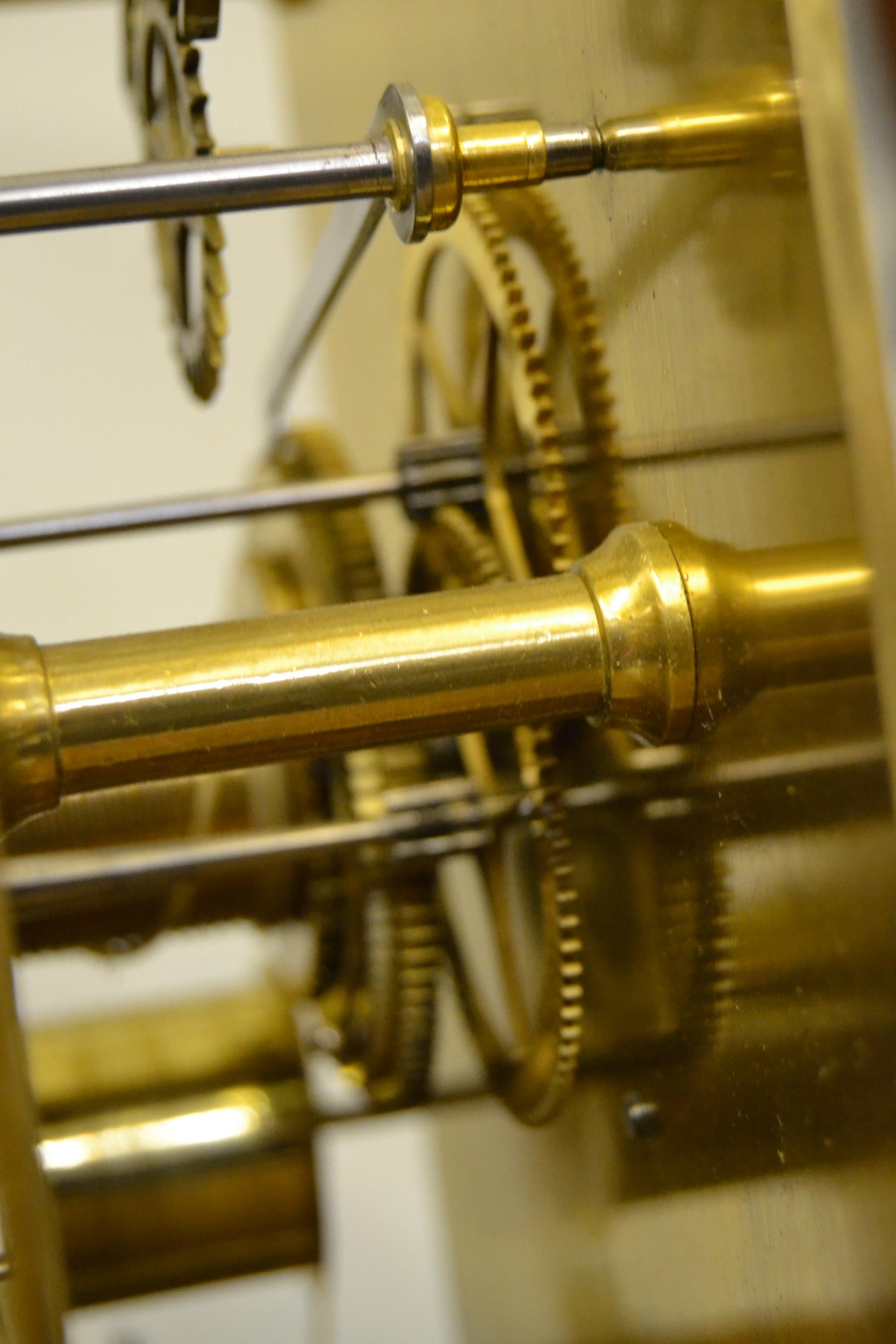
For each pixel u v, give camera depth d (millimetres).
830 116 199
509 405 257
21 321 638
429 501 270
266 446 396
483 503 266
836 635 204
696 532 221
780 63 204
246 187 216
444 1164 450
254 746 217
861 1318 211
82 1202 319
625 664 219
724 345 214
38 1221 212
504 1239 379
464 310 267
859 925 206
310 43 412
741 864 221
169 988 633
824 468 203
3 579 631
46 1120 327
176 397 649
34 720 213
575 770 254
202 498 276
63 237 641
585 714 223
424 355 283
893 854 201
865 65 197
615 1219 274
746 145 208
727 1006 226
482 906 296
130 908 292
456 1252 463
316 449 316
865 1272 209
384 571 360
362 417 403
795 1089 216
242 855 261
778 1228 222
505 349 252
